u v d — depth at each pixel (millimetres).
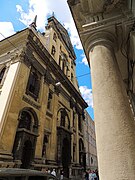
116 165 1415
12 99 11688
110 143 1548
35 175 5082
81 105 29438
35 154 12492
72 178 16953
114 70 2107
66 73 26609
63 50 27938
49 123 16438
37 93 15398
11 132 10711
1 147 9625
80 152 23203
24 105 12961
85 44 2680
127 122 1644
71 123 22047
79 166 20594
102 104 1834
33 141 12578
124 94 1932
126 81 3477
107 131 1628
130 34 2361
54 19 27578
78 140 23266
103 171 1479
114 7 2666
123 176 1339
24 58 14359
